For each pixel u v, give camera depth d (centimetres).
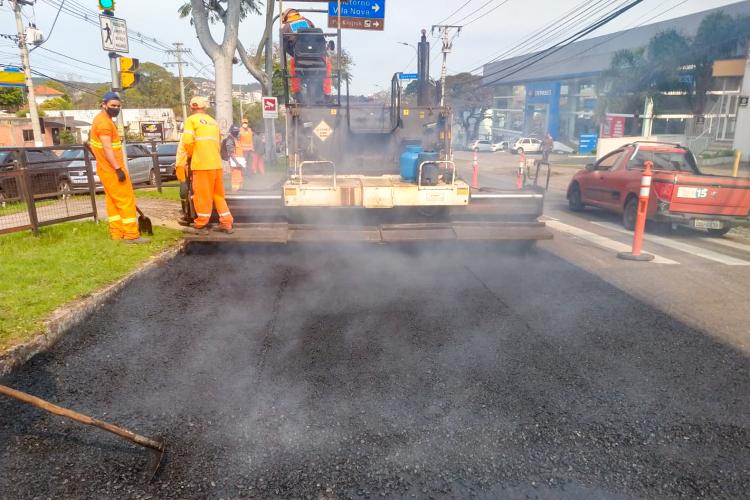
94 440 308
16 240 720
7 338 407
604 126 3897
